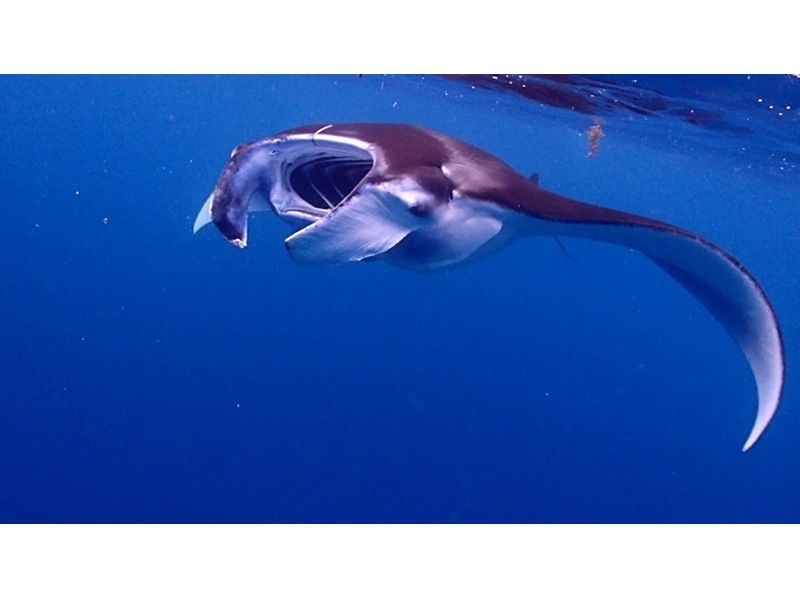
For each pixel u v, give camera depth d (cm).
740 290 320
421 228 315
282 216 330
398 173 299
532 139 1234
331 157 339
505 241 369
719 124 817
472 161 338
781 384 309
